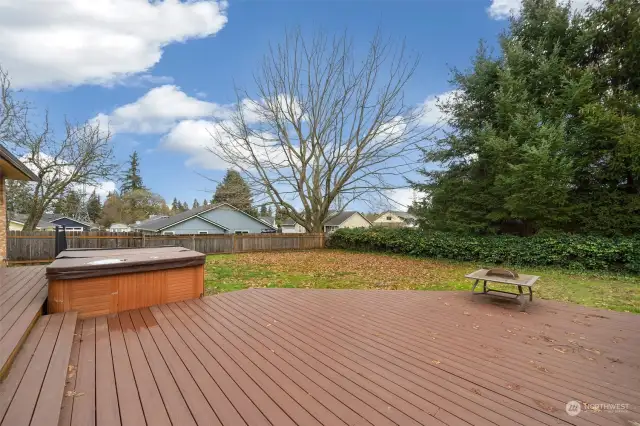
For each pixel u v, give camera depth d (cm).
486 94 1131
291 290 593
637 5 880
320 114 1753
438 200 1262
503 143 951
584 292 617
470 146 1171
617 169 862
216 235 1519
